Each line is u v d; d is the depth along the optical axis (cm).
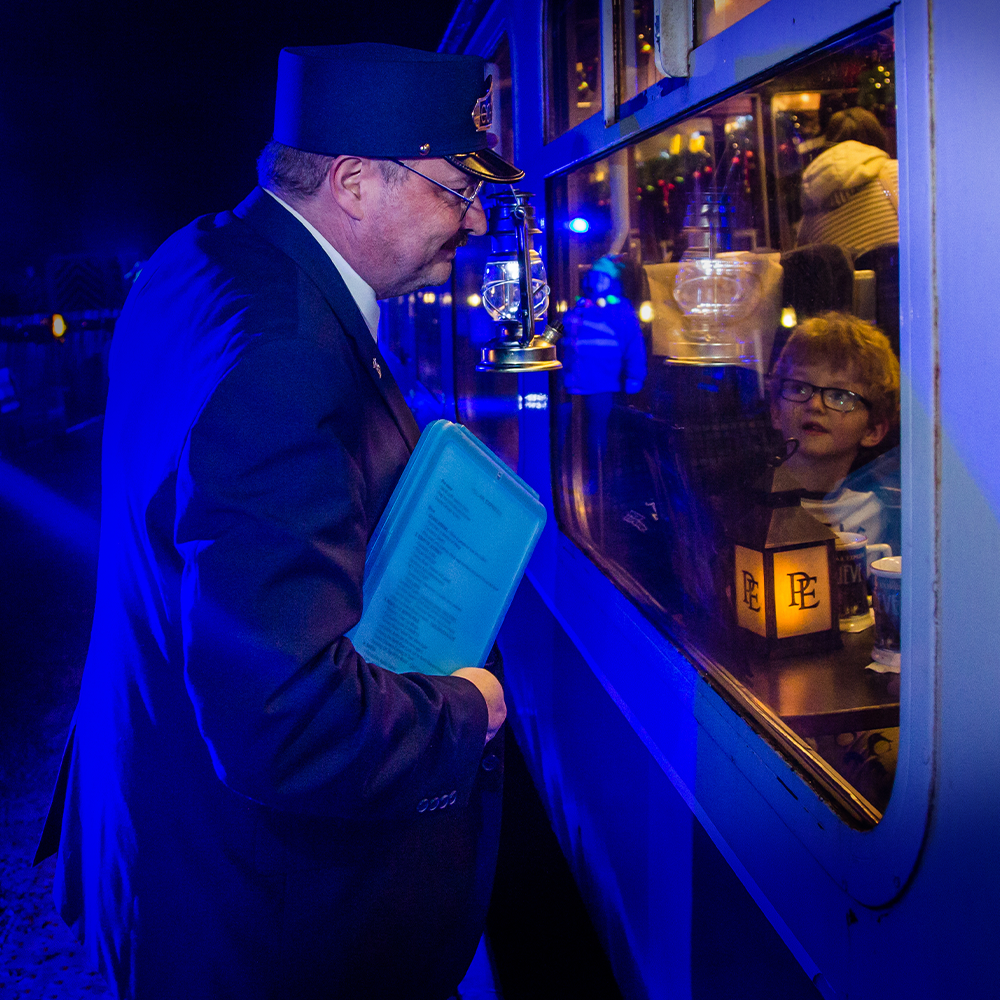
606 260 243
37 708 413
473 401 401
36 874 292
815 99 184
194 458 98
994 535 72
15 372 1100
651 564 209
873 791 102
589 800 228
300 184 119
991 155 70
